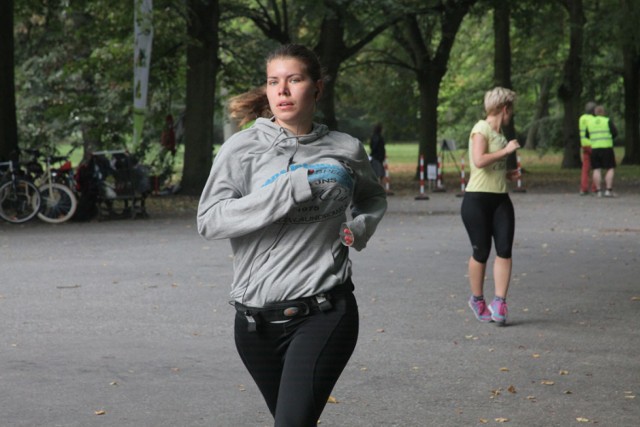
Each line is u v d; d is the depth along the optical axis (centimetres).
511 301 1066
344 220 414
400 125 4678
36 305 1050
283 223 404
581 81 4491
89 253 1527
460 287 1162
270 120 420
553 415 637
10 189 2089
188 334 894
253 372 421
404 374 746
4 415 634
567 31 4759
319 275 404
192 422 619
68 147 6431
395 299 1080
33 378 729
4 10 2392
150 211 2381
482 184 941
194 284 1195
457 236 1747
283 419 395
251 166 411
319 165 405
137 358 796
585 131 2766
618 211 2250
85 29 3067
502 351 825
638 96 4778
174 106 4031
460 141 6475
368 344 852
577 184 3394
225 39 3391
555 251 1509
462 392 694
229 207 400
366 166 429
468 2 3628
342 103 4666
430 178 3086
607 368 766
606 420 626
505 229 939
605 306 1034
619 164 4834
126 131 3512
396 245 1603
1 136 2392
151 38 2516
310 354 400
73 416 632
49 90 3912
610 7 4181
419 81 3756
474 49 5419
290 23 3594
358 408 654
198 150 2903
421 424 617
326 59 3303
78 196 2145
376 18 3219
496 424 617
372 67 4288
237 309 416
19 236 1808
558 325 935
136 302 1067
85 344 850
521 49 4859
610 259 1412
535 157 5988
